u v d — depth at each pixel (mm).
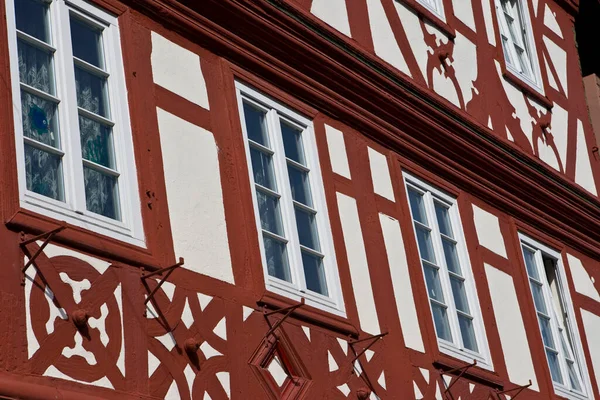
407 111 16891
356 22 16719
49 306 10797
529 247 19281
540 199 19641
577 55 22781
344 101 15852
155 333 11750
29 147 11305
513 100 20000
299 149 14969
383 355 14789
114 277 11523
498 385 16875
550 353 18672
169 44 13500
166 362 11766
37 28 11891
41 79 11719
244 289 13055
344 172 15461
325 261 14492
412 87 17125
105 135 12250
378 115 16453
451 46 18766
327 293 14352
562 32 22531
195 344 12047
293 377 13273
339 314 14258
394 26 17516
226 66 14125
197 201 12969
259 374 12773
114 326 11344
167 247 12336
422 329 15695
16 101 11281
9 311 10438
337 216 14977
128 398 11203
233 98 14031
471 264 17453
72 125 11781
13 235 10703
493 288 17797
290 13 15188
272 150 14367
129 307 11562
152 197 12422
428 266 16500
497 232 18469
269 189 14094
